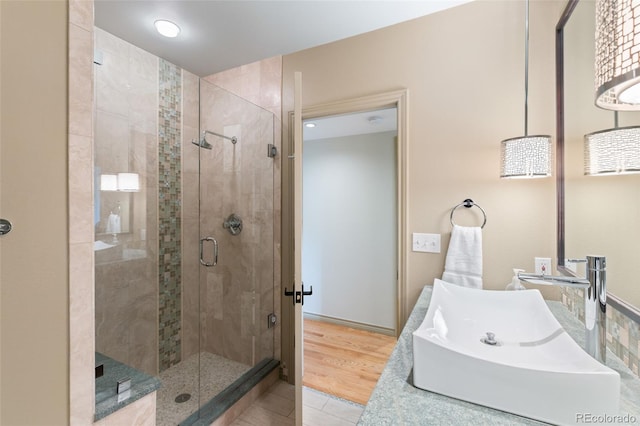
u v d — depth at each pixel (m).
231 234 2.21
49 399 0.82
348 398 2.02
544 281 0.87
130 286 1.90
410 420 0.62
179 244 2.23
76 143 0.87
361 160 3.33
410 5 1.42
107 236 1.77
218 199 2.18
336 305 3.44
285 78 2.16
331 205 3.48
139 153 1.94
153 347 2.03
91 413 0.91
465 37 1.58
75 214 0.87
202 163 2.12
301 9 1.45
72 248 0.86
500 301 1.19
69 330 0.86
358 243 3.34
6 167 0.74
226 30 1.62
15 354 0.76
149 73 1.99
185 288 2.27
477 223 1.55
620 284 0.81
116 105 1.79
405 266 1.72
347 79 1.91
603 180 0.94
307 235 3.60
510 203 1.48
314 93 2.03
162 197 2.11
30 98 0.78
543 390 0.62
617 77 0.50
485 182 1.53
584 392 0.59
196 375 2.05
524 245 1.46
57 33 0.83
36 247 0.79
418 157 1.69
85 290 0.89
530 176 1.29
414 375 0.74
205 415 1.66
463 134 1.58
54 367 0.83
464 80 1.58
